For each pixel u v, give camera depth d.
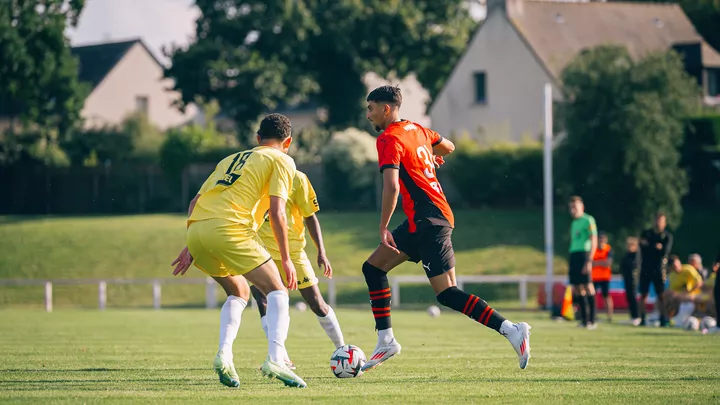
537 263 92.06
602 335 38.81
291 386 19.17
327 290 83.31
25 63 103.38
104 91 191.50
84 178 131.75
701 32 168.75
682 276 47.59
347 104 158.75
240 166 18.83
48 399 17.39
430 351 30.02
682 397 17.70
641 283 48.19
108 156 145.75
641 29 137.75
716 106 122.31
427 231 20.22
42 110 125.81
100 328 44.78
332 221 108.81
